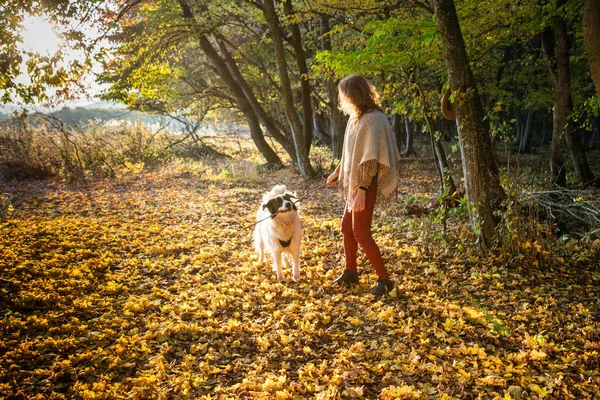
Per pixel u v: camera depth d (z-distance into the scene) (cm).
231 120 2594
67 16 650
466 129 584
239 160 1958
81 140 1622
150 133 1925
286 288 504
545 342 368
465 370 337
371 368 342
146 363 352
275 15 1377
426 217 690
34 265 536
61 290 470
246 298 474
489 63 1711
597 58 495
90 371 332
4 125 1445
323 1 1020
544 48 1109
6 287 463
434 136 844
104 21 989
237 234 757
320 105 1873
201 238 718
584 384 315
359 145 448
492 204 605
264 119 1706
